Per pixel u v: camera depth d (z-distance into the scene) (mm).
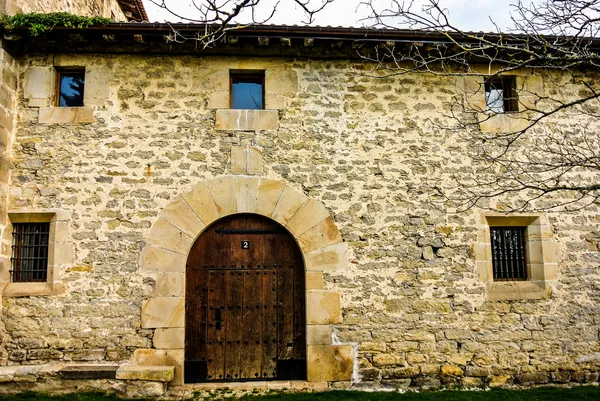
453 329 4715
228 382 4586
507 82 5371
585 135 5195
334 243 4754
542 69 5266
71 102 4922
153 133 4770
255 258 4832
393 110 5027
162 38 4664
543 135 5137
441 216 4891
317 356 4578
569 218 5035
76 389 4199
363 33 4688
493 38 4719
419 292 4746
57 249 4523
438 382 4621
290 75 4996
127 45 4816
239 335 4715
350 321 4648
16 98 4742
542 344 4781
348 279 4715
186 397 4281
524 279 5035
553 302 4863
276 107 4918
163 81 4863
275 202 4777
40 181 4621
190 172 4742
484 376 4672
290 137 4883
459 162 4996
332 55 5027
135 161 4711
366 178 4883
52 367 4234
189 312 4688
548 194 5047
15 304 4438
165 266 4590
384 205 4855
